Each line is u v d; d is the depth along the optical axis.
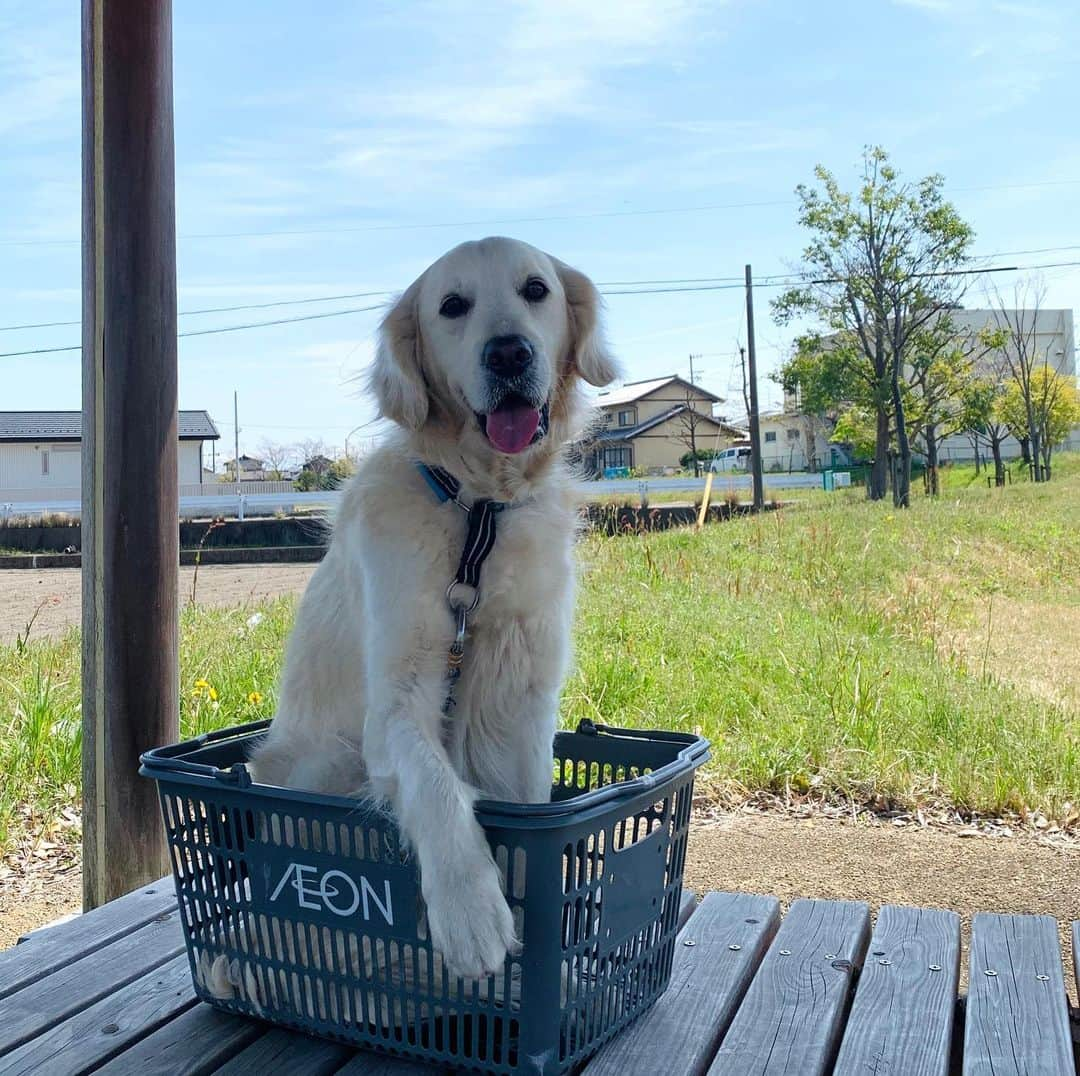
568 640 1.25
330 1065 1.02
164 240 1.56
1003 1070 0.99
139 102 1.52
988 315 25.16
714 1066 1.01
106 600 1.57
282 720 1.32
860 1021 1.09
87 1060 1.02
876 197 14.28
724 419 31.14
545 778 1.22
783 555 6.36
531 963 0.92
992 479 20.56
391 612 1.12
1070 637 4.64
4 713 2.57
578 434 1.36
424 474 1.18
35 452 19.89
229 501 13.65
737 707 2.71
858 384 14.93
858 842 1.98
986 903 1.69
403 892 0.96
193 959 1.12
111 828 1.59
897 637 4.00
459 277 1.26
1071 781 2.21
